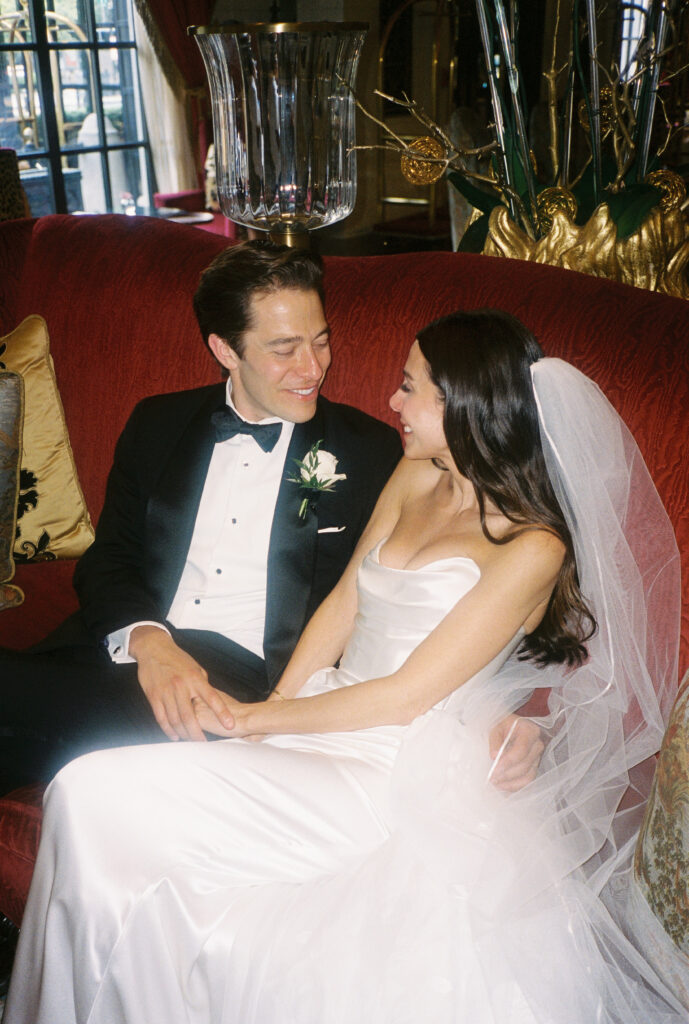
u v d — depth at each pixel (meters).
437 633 1.70
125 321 2.62
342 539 2.15
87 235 2.75
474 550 1.76
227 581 2.19
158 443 2.26
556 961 1.43
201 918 1.49
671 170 2.32
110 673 2.02
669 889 1.28
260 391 2.08
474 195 2.54
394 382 2.22
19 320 2.85
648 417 1.82
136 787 1.59
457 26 8.74
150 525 2.21
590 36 2.12
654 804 1.33
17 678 1.93
